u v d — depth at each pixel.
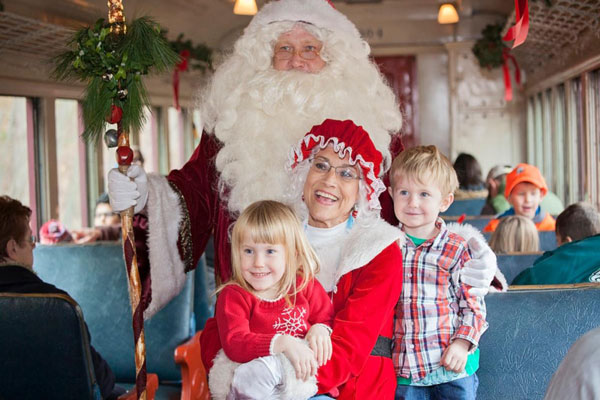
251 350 2.12
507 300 2.68
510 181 5.20
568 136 7.41
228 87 3.12
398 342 2.46
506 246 3.99
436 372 2.42
